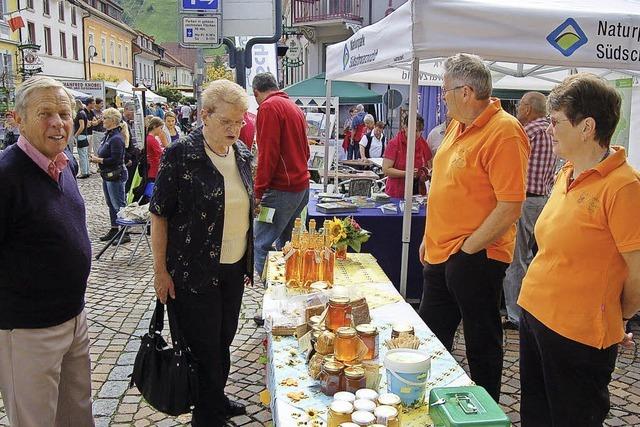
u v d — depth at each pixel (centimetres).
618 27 342
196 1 738
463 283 297
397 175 620
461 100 289
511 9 336
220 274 296
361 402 179
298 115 467
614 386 382
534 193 445
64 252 234
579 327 214
